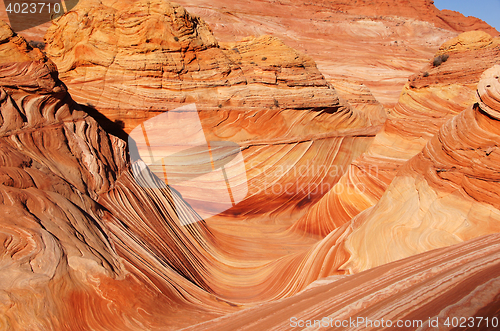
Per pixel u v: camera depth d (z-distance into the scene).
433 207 6.09
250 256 9.99
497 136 5.49
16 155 5.33
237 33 48.75
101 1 14.51
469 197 5.67
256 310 4.42
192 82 13.52
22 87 6.64
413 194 6.84
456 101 10.92
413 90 12.12
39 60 7.12
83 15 12.92
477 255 3.64
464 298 2.57
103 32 12.88
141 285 4.67
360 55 49.00
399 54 51.38
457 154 6.06
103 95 12.31
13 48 6.82
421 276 3.46
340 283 4.61
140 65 12.71
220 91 14.10
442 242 5.46
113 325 3.92
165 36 13.30
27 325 3.27
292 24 57.88
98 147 8.02
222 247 10.02
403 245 5.93
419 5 75.25
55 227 4.46
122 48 12.84
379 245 6.30
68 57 12.81
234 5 59.31
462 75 11.07
